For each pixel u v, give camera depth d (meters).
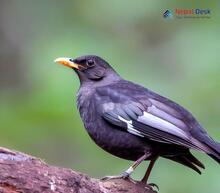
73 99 16.28
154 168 14.86
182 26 17.41
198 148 10.53
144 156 10.93
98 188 9.61
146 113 11.00
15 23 18.30
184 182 14.68
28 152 16.30
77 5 17.91
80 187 9.35
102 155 16.06
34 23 18.19
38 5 18.23
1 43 18.31
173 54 17.16
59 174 9.23
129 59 17.03
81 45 16.95
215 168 14.73
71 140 16.25
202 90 16.22
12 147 16.30
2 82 18.00
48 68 16.86
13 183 8.91
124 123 11.05
